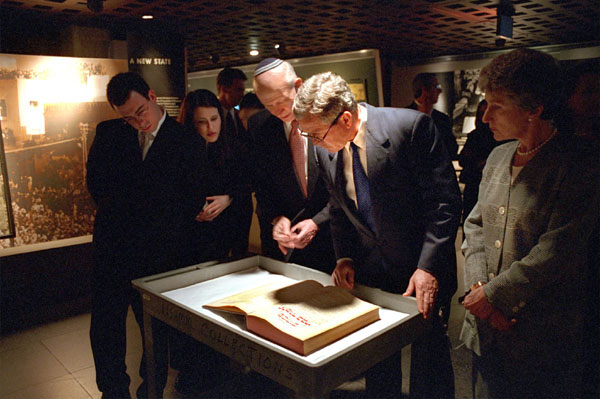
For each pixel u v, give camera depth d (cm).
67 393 248
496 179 132
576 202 111
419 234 170
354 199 174
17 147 333
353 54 468
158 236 219
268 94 185
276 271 184
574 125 128
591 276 120
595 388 122
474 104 548
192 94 252
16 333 324
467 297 130
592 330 121
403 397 232
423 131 160
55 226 356
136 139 215
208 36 399
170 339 239
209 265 183
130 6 297
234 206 265
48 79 337
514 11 315
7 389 253
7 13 315
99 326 221
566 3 300
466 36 423
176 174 218
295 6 299
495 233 130
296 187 212
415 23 359
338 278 161
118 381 223
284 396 243
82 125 354
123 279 221
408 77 586
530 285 116
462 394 236
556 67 114
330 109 139
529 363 124
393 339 125
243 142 253
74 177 358
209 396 244
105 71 357
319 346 118
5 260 347
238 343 125
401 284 175
